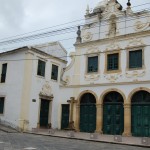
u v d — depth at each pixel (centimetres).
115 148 1561
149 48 2339
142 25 2422
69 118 2712
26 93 2638
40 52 2841
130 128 2328
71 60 2845
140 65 2370
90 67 2686
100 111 2514
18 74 2720
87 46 2739
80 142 1831
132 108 2367
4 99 2797
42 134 2292
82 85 2689
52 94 2966
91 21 2803
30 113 2659
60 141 1828
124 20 2544
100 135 2306
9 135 2097
